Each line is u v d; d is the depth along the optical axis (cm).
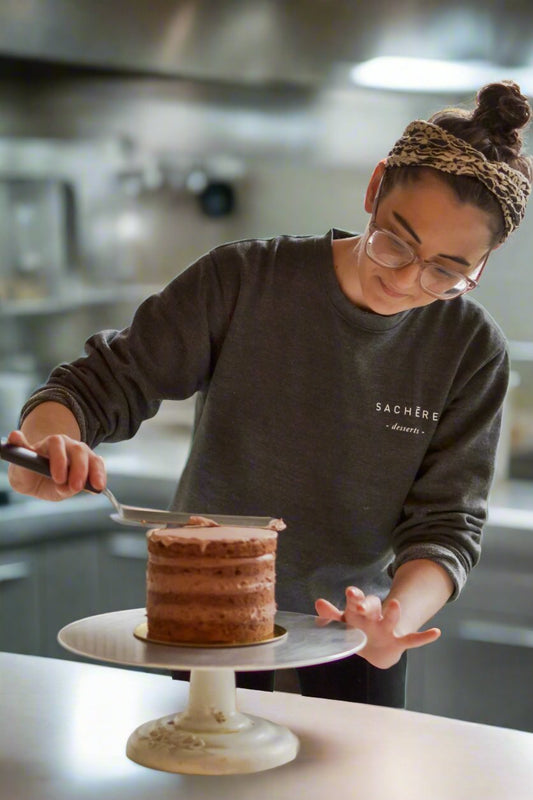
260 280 147
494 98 126
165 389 148
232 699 114
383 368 146
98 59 248
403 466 148
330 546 149
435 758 111
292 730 119
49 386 140
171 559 109
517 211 128
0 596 281
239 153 295
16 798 100
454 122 126
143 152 366
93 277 388
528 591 262
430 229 122
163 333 146
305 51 237
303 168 404
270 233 413
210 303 147
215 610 108
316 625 117
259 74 256
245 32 231
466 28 223
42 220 371
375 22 225
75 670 137
